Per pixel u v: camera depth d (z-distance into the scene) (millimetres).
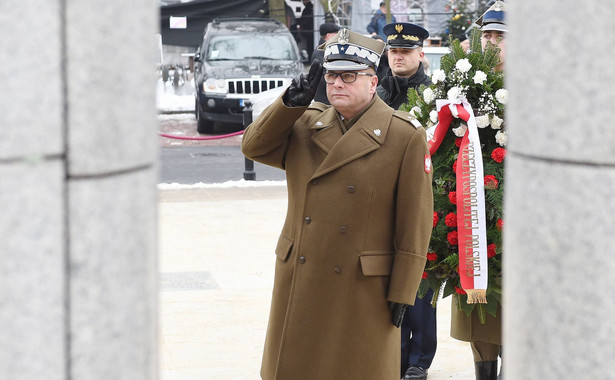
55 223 2975
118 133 3104
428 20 40188
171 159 26062
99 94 3018
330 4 40781
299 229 6629
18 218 2939
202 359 9492
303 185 6652
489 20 9336
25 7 2877
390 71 10664
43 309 2992
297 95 6418
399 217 6508
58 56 2918
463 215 7445
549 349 3404
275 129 6543
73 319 3047
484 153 7820
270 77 31500
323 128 6680
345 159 6496
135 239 3221
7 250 2945
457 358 9906
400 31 10125
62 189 2980
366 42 6523
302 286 6547
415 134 6551
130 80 3152
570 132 3250
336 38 6535
